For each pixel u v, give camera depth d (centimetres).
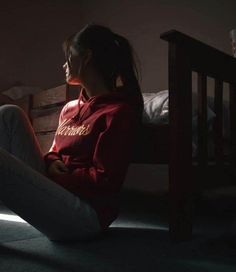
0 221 144
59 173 108
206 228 131
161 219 152
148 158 132
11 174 88
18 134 106
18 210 95
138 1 283
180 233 110
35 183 92
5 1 297
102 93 121
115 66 119
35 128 216
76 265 85
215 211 151
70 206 100
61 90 183
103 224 111
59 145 121
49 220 98
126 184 267
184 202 112
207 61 124
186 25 249
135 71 127
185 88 113
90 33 116
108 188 104
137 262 89
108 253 96
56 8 327
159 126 128
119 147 104
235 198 138
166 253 97
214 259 93
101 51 117
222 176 138
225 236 114
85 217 104
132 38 285
